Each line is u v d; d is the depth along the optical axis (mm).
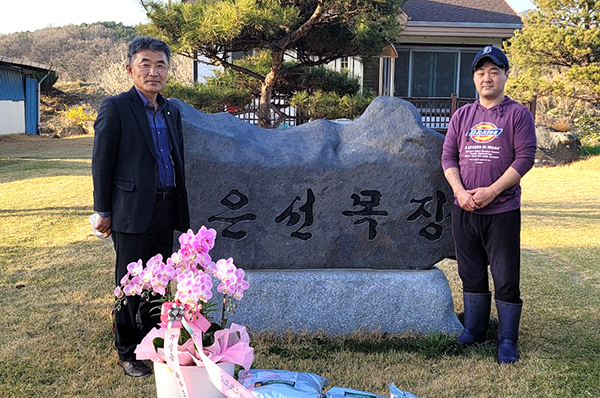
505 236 3525
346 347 3777
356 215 4047
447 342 3764
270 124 11602
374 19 9977
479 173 3518
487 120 3518
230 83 12273
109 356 3609
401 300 3965
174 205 3406
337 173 3992
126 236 3248
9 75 19750
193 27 9664
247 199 3990
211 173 3943
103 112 3174
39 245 6363
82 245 6332
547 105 17953
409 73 17234
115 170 3238
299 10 10016
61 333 3941
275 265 4078
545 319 4312
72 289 4879
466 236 3693
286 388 2254
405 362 3572
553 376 3369
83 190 9453
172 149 3346
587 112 17438
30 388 3184
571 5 13203
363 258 4105
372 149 4027
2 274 5293
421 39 17000
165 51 3262
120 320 3365
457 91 17359
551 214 8484
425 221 4066
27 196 9055
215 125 4090
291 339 3857
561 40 12922
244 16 9227
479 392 3191
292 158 3998
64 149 16344
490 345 3826
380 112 4117
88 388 3201
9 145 17281
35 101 21766
